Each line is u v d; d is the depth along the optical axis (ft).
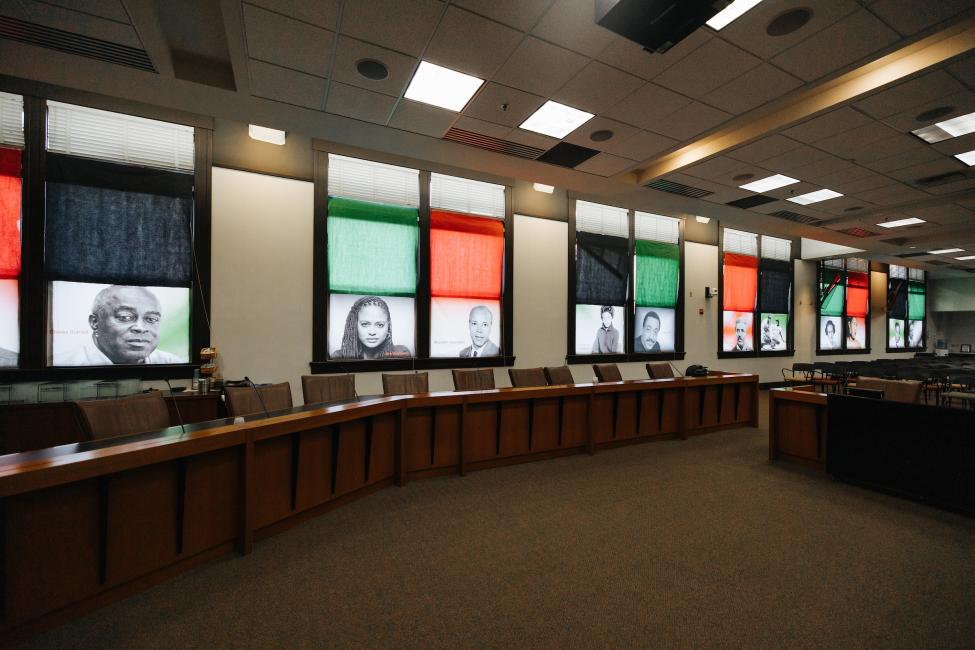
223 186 16.17
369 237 18.84
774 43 9.80
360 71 10.95
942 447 10.60
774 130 13.78
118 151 14.71
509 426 13.65
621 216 25.91
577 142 15.01
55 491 5.92
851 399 12.17
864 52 10.07
